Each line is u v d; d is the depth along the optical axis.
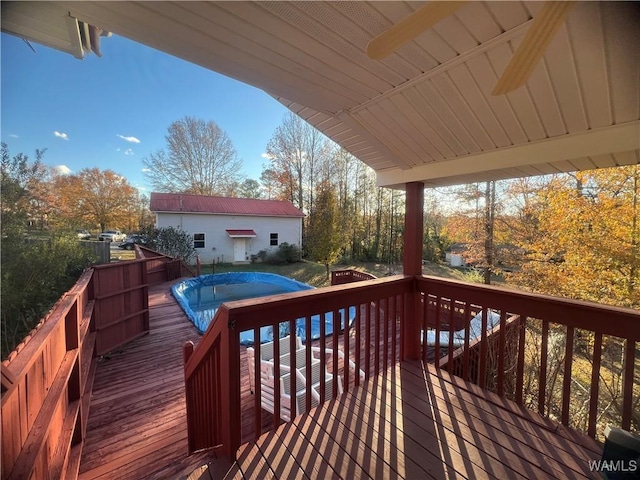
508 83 1.15
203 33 1.33
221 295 9.76
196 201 15.58
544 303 2.02
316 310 2.04
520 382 2.13
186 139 21.00
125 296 4.79
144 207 22.58
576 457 1.60
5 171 3.70
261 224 16.44
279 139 21.09
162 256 10.19
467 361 2.49
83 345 3.07
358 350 2.34
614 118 1.64
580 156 1.81
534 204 6.91
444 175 2.53
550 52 1.41
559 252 6.18
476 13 1.25
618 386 3.72
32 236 4.14
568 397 1.90
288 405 2.74
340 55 1.51
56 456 1.80
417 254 2.83
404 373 2.57
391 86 1.79
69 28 1.33
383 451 1.65
